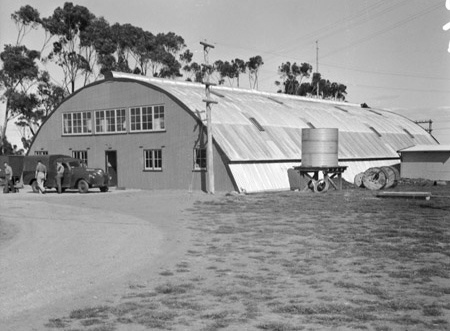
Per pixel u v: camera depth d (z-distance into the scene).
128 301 7.77
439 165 40.44
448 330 6.21
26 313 7.21
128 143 36.56
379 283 8.60
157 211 20.98
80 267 10.28
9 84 63.25
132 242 13.28
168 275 9.52
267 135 36.06
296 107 46.03
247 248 12.28
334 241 13.08
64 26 65.88
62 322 6.76
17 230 15.80
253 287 8.52
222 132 32.88
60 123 40.75
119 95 37.09
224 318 6.83
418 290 8.12
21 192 33.56
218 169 31.34
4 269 10.12
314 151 30.95
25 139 67.50
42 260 11.01
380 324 6.46
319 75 91.12
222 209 21.52
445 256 10.88
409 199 25.09
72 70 68.50
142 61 73.19
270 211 20.53
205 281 9.01
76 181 32.09
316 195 28.27
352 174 40.19
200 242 13.25
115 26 69.56
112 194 30.23
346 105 59.91
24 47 63.09
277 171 33.66
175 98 33.88
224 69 90.75
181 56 79.25
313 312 7.02
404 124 58.53
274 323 6.54
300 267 10.02
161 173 34.75
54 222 17.48
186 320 6.78
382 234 14.02
